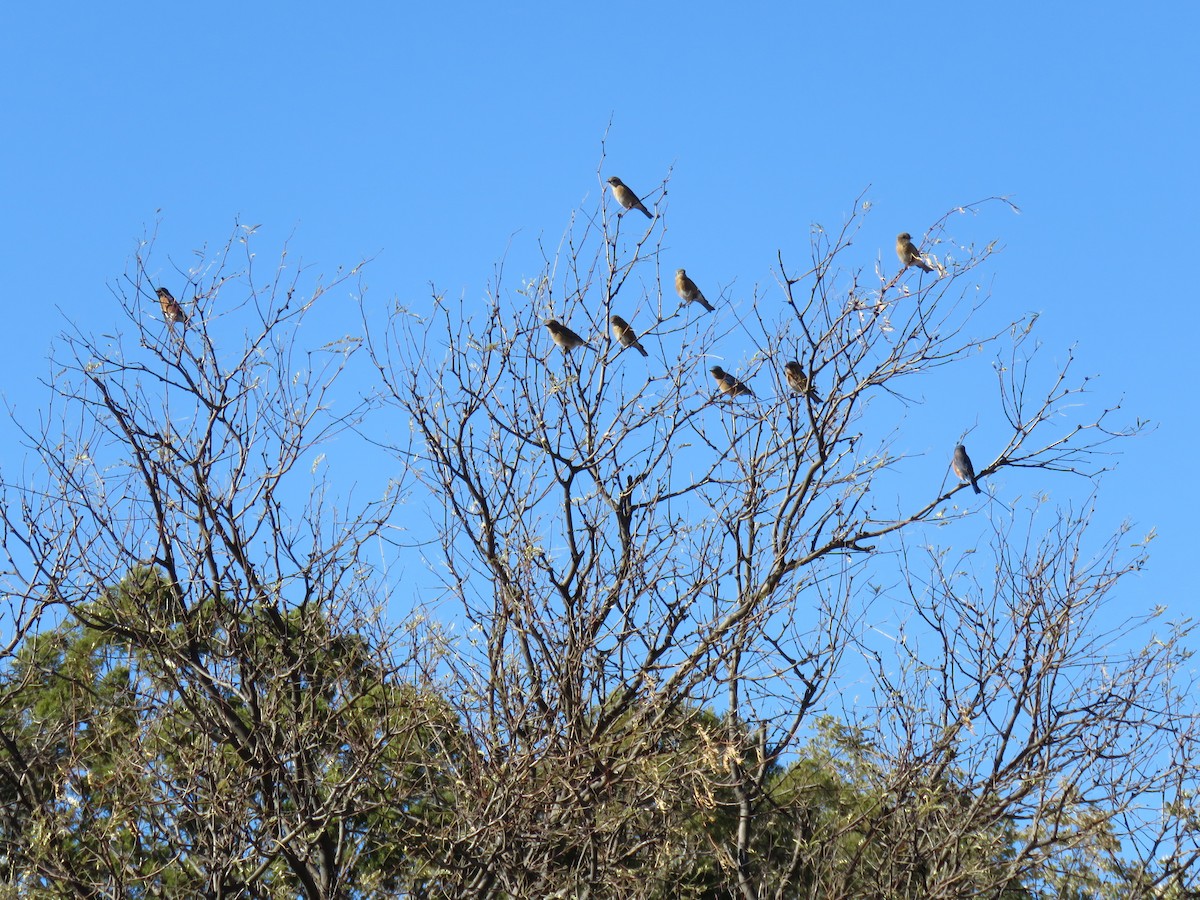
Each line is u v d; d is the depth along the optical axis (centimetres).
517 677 1226
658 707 1205
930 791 1355
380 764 1220
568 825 1197
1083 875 1402
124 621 1259
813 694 1357
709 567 1343
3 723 1290
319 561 1299
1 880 1196
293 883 1337
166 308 1370
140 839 1194
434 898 1198
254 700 1209
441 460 1414
